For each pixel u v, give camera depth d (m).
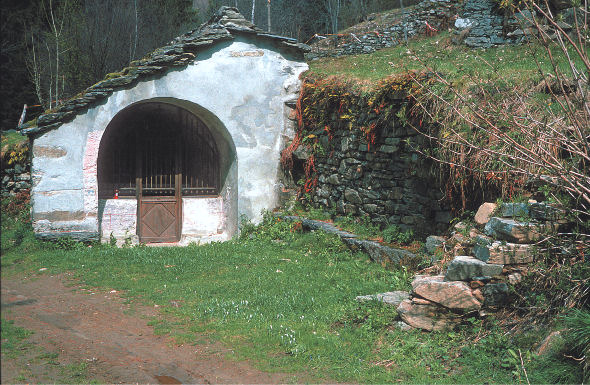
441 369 4.62
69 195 10.45
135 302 6.95
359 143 9.92
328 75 11.48
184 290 7.35
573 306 4.71
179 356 5.07
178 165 12.32
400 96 8.45
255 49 11.72
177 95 11.13
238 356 5.02
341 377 4.54
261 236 11.08
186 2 24.91
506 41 11.85
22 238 10.36
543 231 5.22
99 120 10.57
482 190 6.64
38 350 5.09
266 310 6.30
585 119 5.35
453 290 5.25
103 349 5.24
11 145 12.79
